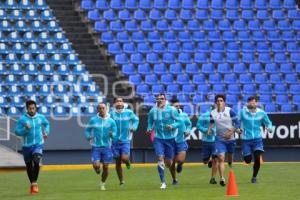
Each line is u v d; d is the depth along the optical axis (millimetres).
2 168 55438
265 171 53094
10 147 61000
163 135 42156
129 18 76312
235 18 78562
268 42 76812
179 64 72688
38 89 67688
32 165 40656
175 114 42250
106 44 73375
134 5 77562
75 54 71812
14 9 74500
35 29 73250
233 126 42781
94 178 49656
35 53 70938
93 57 72500
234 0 79812
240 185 42625
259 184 43156
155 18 76875
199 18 77688
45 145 61938
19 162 56531
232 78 72750
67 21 75500
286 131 64750
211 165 48031
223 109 42656
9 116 62781
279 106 70875
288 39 77562
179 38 75438
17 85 67625
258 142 44438
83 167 60906
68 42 72938
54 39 72938
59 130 62281
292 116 64750
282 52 76188
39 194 39250
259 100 71562
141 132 63281
